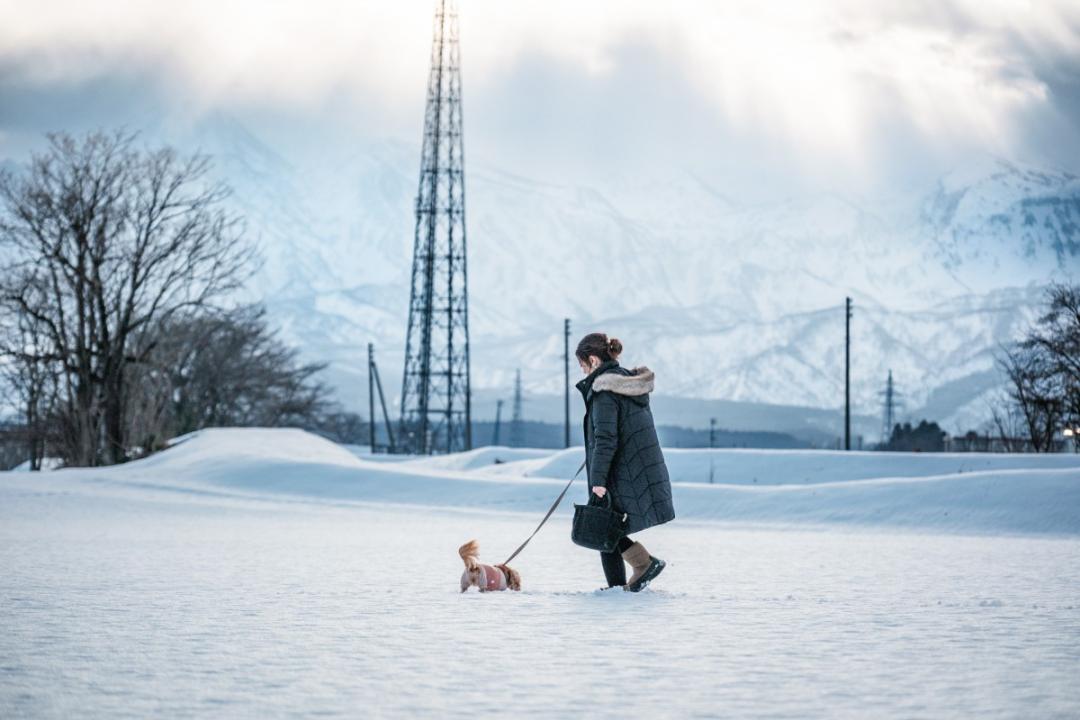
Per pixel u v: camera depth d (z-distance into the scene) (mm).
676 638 8609
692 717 5969
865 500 33719
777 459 45844
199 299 72250
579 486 40812
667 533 28625
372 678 7043
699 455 46844
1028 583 14219
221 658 7781
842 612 10273
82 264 67750
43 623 9602
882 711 6102
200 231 71312
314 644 8375
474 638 8609
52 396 73062
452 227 89000
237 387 86875
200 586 12930
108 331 69500
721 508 35156
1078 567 17219
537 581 14258
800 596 11992
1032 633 8977
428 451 92312
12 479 51531
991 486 33062
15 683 6883
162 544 20734
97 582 13383
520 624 9336
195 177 72062
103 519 29984
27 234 66750
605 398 10711
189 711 6102
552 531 26578
